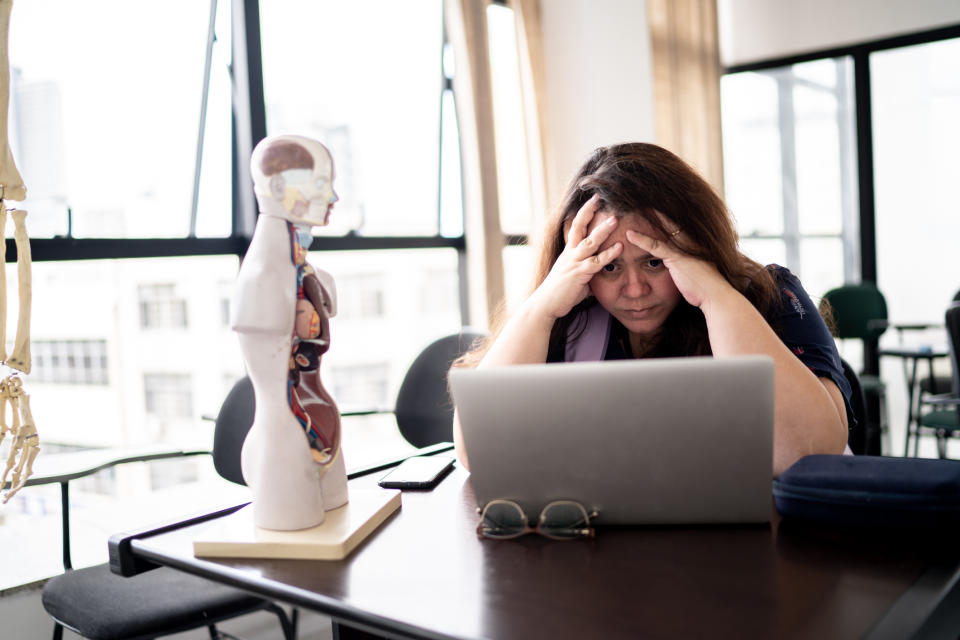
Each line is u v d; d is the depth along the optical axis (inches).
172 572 62.4
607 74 155.3
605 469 34.1
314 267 38.1
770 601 27.4
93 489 92.5
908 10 170.1
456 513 39.2
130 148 91.7
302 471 35.1
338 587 30.2
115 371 93.9
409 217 130.6
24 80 81.0
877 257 178.4
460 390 33.5
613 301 46.1
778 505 35.5
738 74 193.2
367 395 130.6
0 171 63.4
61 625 60.2
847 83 179.6
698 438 32.8
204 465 104.5
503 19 149.7
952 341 107.0
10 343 80.0
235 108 102.0
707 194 46.2
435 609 27.8
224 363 108.1
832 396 44.3
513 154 145.6
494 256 132.0
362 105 120.1
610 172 45.6
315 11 111.0
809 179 185.8
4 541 81.1
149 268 96.6
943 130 168.7
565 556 32.6
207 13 98.4
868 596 27.5
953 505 31.9
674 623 25.9
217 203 101.4
